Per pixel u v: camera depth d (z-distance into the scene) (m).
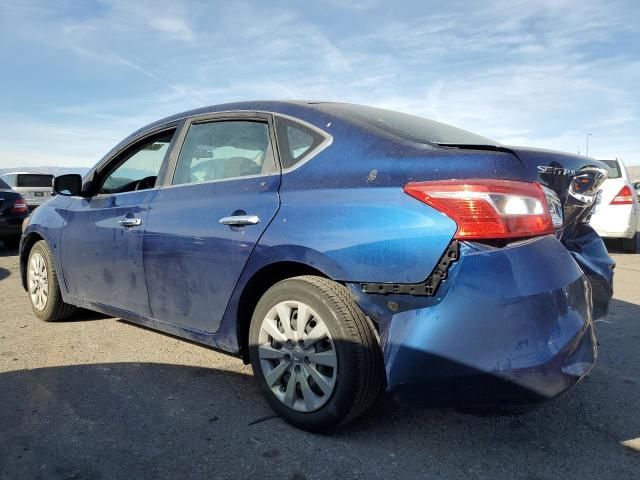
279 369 2.80
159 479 2.33
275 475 2.36
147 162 3.83
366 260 2.44
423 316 2.31
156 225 3.39
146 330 4.44
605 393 3.23
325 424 2.62
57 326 4.55
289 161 2.89
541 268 2.37
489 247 2.30
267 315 2.83
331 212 2.58
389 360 2.38
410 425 2.80
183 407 3.01
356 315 2.54
